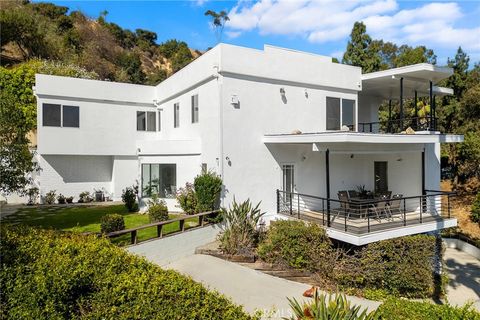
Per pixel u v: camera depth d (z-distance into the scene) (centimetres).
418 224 1285
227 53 1416
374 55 3103
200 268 1149
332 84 1689
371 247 1123
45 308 476
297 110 1600
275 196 1538
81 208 1942
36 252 614
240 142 1454
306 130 1623
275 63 1537
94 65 4262
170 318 453
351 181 1719
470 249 1897
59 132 2003
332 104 1706
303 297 955
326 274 1116
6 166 1271
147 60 6391
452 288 1324
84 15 5334
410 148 1564
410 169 1661
